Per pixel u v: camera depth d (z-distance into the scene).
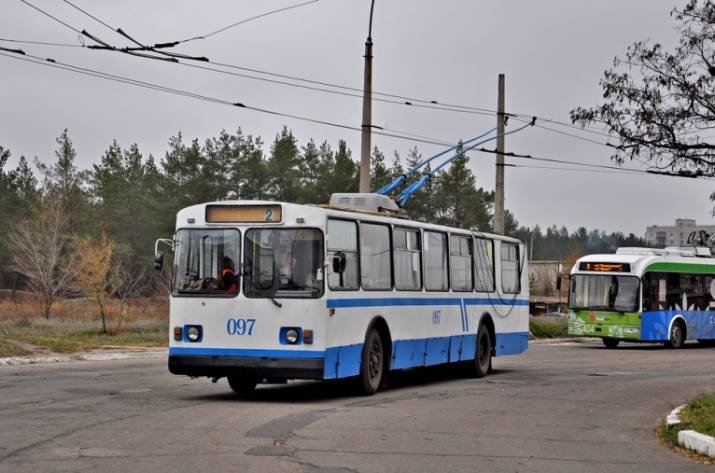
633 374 23.73
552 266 89.50
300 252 15.81
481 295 22.47
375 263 17.58
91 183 72.38
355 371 16.78
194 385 18.58
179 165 64.25
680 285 38.69
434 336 19.92
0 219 69.12
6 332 31.58
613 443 12.34
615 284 37.28
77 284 45.91
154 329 35.91
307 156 68.19
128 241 66.12
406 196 29.19
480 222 75.81
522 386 19.89
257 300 15.82
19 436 11.49
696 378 22.77
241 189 65.50
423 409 15.17
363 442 11.58
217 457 10.23
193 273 16.20
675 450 11.95
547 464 10.58
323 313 15.63
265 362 15.70
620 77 15.51
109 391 17.11
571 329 37.84
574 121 15.82
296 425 12.80
